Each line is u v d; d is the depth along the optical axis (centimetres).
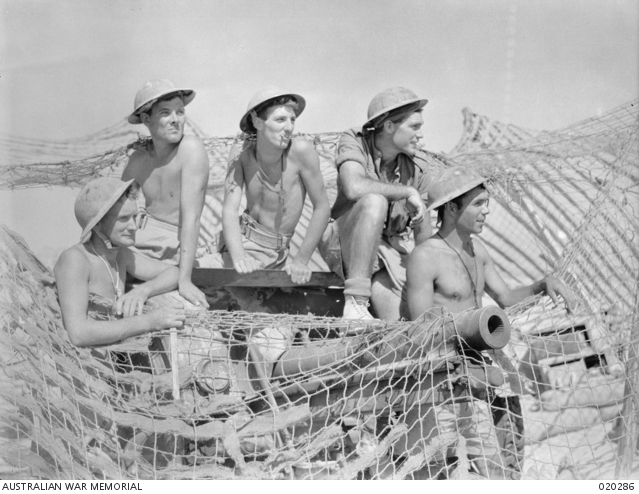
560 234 1034
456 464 606
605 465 796
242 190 703
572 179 980
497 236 1071
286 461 587
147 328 583
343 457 581
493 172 967
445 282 615
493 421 609
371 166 704
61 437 575
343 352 611
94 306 607
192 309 616
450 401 587
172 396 597
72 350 586
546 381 841
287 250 727
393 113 692
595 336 757
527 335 670
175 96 662
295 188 701
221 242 721
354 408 601
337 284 713
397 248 703
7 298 599
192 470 579
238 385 632
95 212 596
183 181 668
